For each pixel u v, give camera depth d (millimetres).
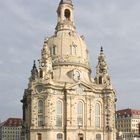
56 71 168750
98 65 176375
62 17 183750
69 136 153750
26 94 170875
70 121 155875
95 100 165125
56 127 153500
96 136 160250
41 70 159500
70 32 178250
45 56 162875
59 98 157875
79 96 160500
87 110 160750
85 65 172875
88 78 173125
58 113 156375
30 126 153250
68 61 169250
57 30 181250
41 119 153250
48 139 149375
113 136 164000
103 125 163500
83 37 184875
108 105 164875
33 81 159000
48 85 154000
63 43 173250
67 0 186625
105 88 166375
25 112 175000
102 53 178375
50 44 175875
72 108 157500
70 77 165500
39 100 155125
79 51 173750
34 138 151250
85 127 158375
